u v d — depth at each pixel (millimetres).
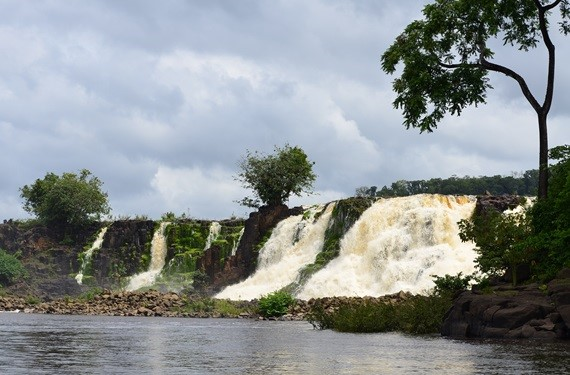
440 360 16281
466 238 30172
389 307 32562
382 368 14555
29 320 42312
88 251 96875
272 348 20469
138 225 94938
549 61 33531
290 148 90312
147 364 15203
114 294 61844
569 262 25875
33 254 100812
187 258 88062
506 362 15703
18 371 13562
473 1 36062
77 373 13258
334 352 18938
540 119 33250
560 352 18266
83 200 102375
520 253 27516
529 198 62688
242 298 72438
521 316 23875
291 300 52188
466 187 134625
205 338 25750
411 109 38156
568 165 29594
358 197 73438
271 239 80125
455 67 37000
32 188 107688
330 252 70375
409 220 66375
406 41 38031
